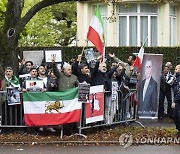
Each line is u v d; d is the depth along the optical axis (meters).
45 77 15.49
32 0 35.50
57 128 15.00
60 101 14.45
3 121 14.84
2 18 28.11
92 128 15.34
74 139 14.18
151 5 30.61
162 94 18.52
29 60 18.92
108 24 30.66
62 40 42.22
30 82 14.52
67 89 14.72
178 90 14.72
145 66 18.11
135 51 26.69
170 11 31.00
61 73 14.87
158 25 30.69
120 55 26.75
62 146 13.48
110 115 15.69
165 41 30.61
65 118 14.45
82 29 31.81
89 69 16.31
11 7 16.61
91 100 14.89
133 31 30.70
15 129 15.07
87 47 26.47
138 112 18.25
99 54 16.72
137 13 30.53
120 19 30.69
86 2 31.36
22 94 14.59
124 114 16.42
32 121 14.53
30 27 38.25
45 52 17.75
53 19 42.19
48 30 39.94
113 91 15.66
